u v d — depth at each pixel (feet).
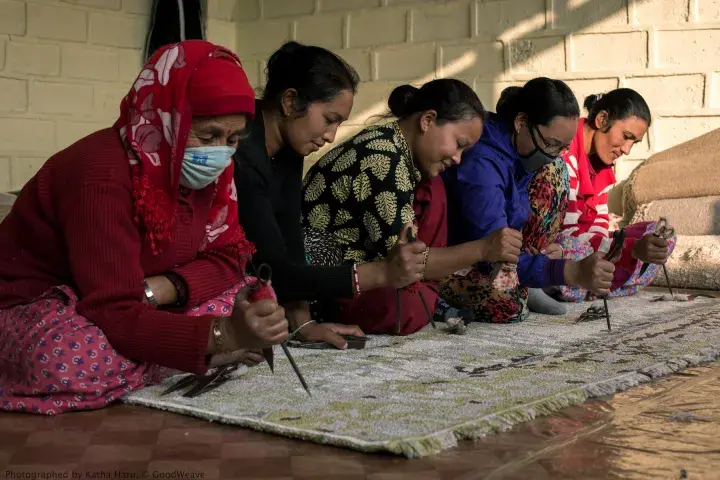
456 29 23.24
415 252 9.95
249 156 9.93
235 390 8.22
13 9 20.63
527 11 22.43
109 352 7.73
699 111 21.17
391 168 11.37
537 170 13.47
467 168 12.39
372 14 24.16
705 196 20.26
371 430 6.82
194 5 23.48
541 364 9.61
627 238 15.57
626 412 7.80
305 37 25.09
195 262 8.59
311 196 11.83
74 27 21.79
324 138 10.29
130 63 23.02
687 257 18.19
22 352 7.70
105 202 7.54
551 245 14.30
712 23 20.90
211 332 7.38
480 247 10.82
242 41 25.95
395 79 24.02
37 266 8.07
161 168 7.70
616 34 21.71
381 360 9.80
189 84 7.55
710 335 11.57
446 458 6.46
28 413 7.68
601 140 15.92
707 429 7.27
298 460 6.40
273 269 9.96
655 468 6.30
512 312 12.76
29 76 21.02
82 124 22.09
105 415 7.62
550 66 22.34
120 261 7.61
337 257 11.51
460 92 11.18
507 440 6.91
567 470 6.24
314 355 10.09
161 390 8.23
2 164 20.65
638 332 11.91
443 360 9.83
